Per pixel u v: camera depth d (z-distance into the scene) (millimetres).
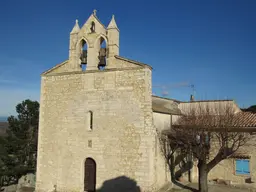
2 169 32156
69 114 20250
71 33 20984
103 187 18453
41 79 21672
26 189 30828
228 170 21156
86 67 20188
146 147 17656
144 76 18250
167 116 23078
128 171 17938
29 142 35906
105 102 19203
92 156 19078
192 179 22734
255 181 19891
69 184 19531
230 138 19484
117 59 19219
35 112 38031
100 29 20141
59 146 20234
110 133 18750
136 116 18172
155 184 18406
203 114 21594
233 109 24719
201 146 19109
